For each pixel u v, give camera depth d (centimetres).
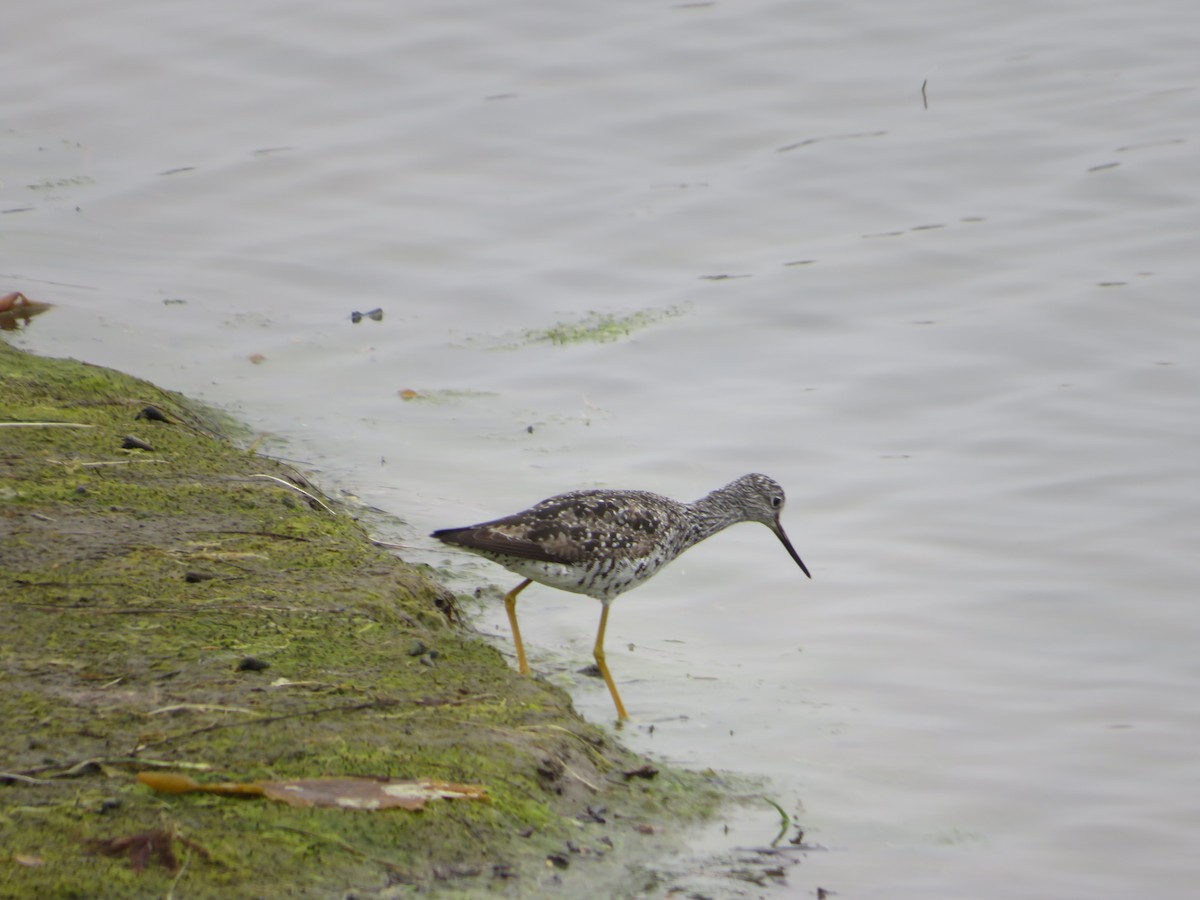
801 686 1134
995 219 1897
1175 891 873
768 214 1944
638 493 1227
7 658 856
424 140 2098
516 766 830
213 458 1262
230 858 699
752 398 1605
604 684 1130
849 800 962
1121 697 1103
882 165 2009
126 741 778
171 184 2019
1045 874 885
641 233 1916
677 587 1337
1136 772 1007
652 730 1050
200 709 820
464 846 756
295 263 1869
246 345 1686
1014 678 1135
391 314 1773
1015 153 2012
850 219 1925
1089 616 1220
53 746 765
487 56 2270
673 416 1573
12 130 2119
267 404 1565
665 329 1731
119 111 2167
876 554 1340
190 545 1058
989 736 1054
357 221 1950
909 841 915
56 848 681
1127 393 1568
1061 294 1738
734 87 2189
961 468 1465
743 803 940
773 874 850
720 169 2033
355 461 1461
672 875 821
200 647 899
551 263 1864
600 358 1678
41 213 1941
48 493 1116
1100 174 1953
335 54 2280
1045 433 1505
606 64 2241
